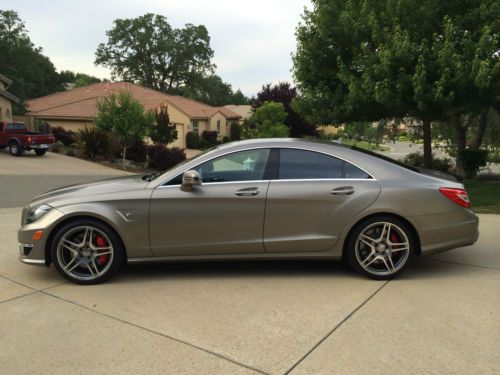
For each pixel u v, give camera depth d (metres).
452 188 4.91
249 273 5.12
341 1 12.45
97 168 22.16
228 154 4.93
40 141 24.17
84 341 3.55
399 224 4.82
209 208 4.76
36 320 3.94
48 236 4.74
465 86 9.73
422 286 4.67
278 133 37.28
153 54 67.56
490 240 6.56
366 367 3.13
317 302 4.27
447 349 3.35
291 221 4.80
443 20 10.67
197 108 48.97
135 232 4.75
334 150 4.96
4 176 16.67
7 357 3.32
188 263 5.52
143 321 3.90
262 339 3.55
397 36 10.18
